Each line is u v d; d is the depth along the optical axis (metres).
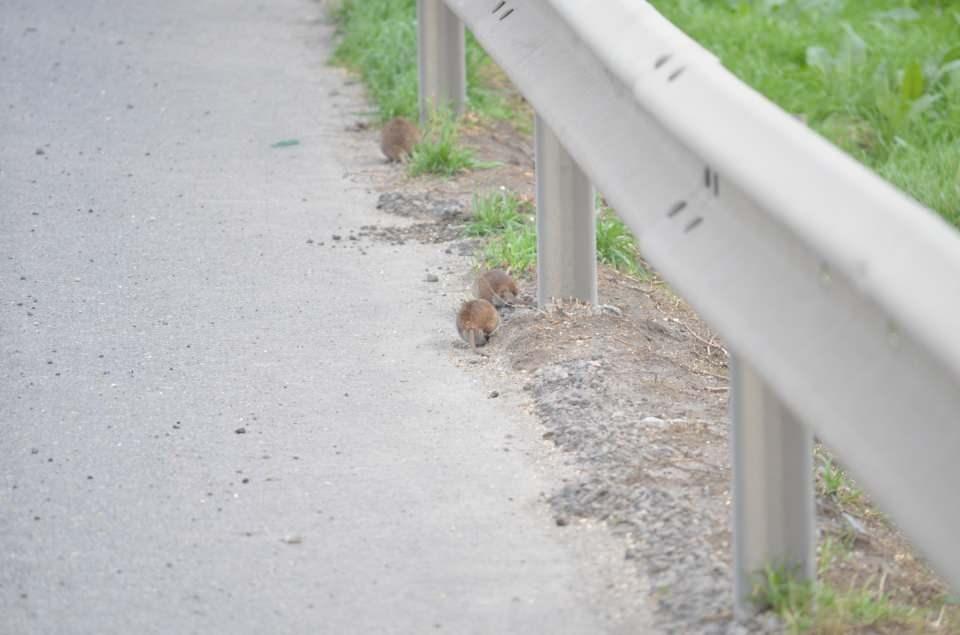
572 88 7.71
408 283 10.58
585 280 9.70
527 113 16.00
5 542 6.75
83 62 17.22
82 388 8.62
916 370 4.26
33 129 14.58
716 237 5.51
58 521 6.97
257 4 20.92
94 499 7.20
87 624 6.03
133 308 9.99
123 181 13.02
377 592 6.28
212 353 9.19
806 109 16.92
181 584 6.36
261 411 8.29
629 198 6.30
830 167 4.60
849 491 7.54
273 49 18.38
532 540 6.75
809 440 5.73
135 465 7.58
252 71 17.23
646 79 6.13
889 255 4.11
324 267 10.90
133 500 7.18
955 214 13.17
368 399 8.47
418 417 8.21
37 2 20.20
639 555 6.50
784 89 17.33
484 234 11.70
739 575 5.83
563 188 9.50
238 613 6.12
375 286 10.51
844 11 21.45
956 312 3.77
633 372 8.71
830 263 4.48
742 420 5.69
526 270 10.72
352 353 9.20
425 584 6.34
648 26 6.57
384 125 14.71
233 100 15.95
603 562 6.50
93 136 14.42
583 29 7.20
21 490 7.30
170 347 9.28
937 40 19.19
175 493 7.26
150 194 12.67
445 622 6.02
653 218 6.00
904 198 4.36
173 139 14.42
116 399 8.45
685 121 5.56
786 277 5.01
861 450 4.33
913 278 3.97
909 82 16.44
